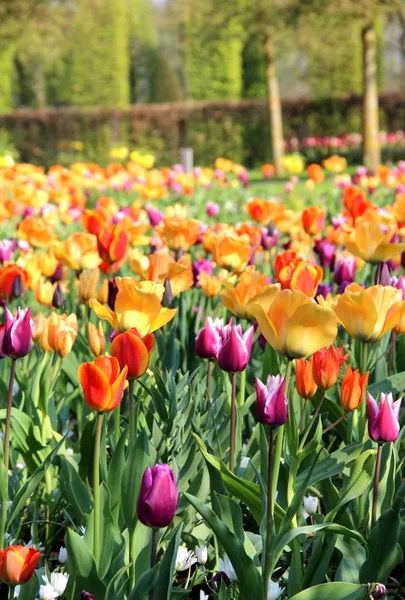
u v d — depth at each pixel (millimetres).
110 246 2898
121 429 2523
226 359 2234
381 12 12906
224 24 15430
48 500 2533
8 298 2736
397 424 2182
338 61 22797
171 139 18688
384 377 2637
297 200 7707
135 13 43375
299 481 2295
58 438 2594
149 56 44000
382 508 2320
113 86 35188
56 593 2203
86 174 7941
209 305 2932
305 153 19219
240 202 8703
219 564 2309
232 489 2215
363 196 3832
